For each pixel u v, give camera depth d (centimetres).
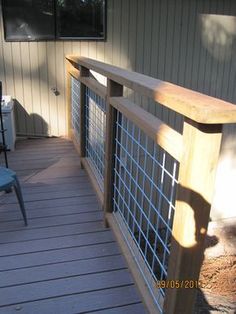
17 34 428
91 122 309
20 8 420
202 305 334
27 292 184
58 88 462
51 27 436
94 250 218
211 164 112
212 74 544
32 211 263
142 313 171
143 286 175
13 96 450
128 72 194
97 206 273
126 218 231
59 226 244
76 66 390
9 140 395
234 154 631
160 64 503
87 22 449
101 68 220
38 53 442
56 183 312
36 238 230
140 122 155
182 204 119
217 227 555
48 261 208
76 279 193
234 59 551
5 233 235
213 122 99
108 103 213
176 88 131
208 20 512
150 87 135
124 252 203
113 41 469
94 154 309
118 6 457
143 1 467
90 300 179
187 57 516
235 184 614
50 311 172
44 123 469
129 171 207
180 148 119
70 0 434
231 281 393
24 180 317
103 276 195
